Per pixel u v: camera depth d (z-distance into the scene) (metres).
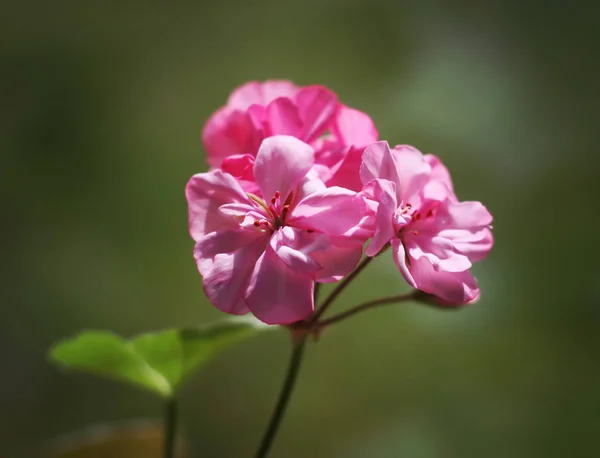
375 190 0.43
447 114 0.88
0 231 0.85
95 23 0.95
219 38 0.94
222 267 0.43
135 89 0.93
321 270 0.43
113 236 0.86
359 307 0.46
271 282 0.43
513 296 0.83
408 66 0.90
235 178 0.44
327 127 0.46
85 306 0.83
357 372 0.80
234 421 0.79
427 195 0.45
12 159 0.88
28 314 0.83
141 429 0.52
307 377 0.80
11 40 0.93
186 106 0.92
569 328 0.81
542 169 0.87
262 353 0.81
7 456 0.77
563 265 0.84
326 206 0.43
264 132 0.46
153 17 0.95
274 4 0.95
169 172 0.89
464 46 0.91
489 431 0.78
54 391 0.80
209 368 0.81
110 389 0.80
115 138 0.90
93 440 0.52
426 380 0.80
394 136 0.87
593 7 0.92
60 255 0.85
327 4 0.93
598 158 0.87
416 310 0.82
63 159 0.89
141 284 0.85
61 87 0.91
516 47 0.92
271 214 0.44
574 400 0.79
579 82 0.90
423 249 0.44
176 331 0.47
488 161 0.87
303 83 0.91
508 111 0.89
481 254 0.44
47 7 0.95
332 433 0.79
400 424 0.79
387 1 0.92
